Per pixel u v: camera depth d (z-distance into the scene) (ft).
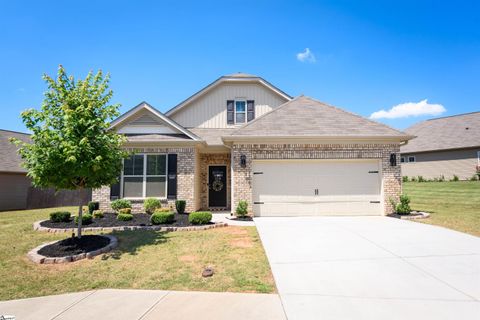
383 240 24.32
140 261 19.53
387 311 12.05
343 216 38.27
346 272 16.88
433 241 23.81
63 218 33.04
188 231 29.04
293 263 18.61
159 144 42.09
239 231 28.76
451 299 13.19
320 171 39.17
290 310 12.20
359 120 42.27
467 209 43.65
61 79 23.66
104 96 25.18
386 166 39.09
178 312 12.16
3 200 58.85
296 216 38.34
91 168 22.75
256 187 38.63
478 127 81.76
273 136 37.58
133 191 41.83
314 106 46.01
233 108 55.16
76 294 14.44
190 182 42.04
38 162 21.43
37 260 19.39
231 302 13.12
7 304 13.34
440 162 82.99
